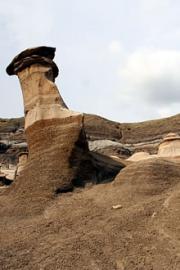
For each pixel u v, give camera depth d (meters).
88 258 11.88
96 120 55.41
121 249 12.18
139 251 11.98
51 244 13.05
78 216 15.16
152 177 16.73
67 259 11.90
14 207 17.25
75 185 18.61
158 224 13.18
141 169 17.12
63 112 20.28
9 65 22.52
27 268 11.70
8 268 11.77
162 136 54.66
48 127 20.20
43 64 21.64
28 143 20.72
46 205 16.98
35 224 15.11
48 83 21.20
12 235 14.34
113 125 57.06
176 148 28.70
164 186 16.47
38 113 20.69
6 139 53.31
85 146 19.75
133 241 12.51
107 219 14.27
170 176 17.05
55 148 19.45
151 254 11.77
